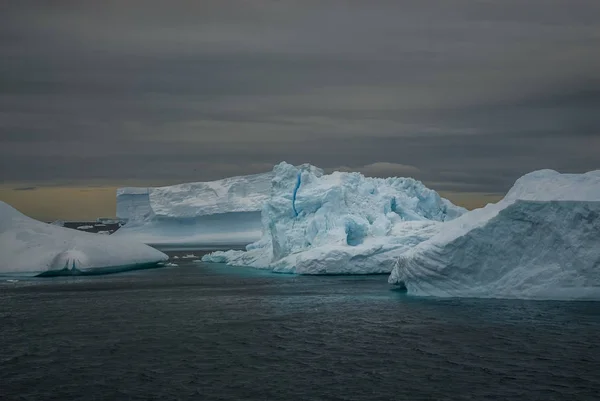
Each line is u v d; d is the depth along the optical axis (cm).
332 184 7288
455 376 2958
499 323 3906
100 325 4175
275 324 4109
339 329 3912
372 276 6438
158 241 15675
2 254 7381
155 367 3180
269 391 2802
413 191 7981
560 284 4375
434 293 4838
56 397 2770
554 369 3027
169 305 4938
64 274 7381
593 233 4278
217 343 3638
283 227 7256
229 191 15625
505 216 4484
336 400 2683
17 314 4616
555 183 4656
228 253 9169
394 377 2961
